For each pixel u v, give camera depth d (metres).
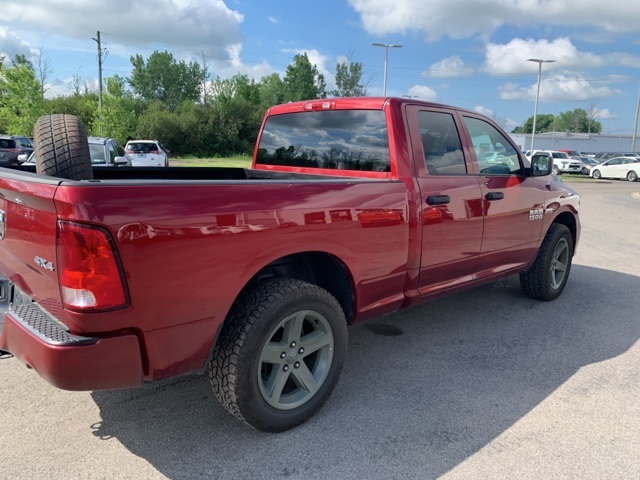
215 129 60.94
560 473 2.66
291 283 2.85
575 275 6.89
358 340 4.45
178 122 59.06
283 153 4.62
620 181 33.47
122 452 2.76
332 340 3.09
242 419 2.78
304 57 77.56
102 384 2.28
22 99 30.05
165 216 2.28
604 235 10.44
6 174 2.50
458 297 5.74
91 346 2.21
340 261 3.15
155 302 2.31
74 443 2.83
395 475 2.62
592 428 3.10
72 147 3.22
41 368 2.24
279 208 2.71
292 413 2.95
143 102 68.56
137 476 2.57
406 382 3.65
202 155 60.25
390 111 3.68
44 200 2.16
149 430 2.98
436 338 4.51
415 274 3.68
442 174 3.90
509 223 4.55
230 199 2.52
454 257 4.00
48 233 2.20
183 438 2.91
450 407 3.31
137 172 4.52
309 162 4.35
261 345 2.69
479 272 4.41
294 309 2.81
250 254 2.61
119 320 2.23
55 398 3.31
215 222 2.45
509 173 4.70
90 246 2.10
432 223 3.70
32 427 2.97
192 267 2.39
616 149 74.38
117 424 3.03
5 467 2.61
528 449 2.87
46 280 2.32
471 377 3.75
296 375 2.97
